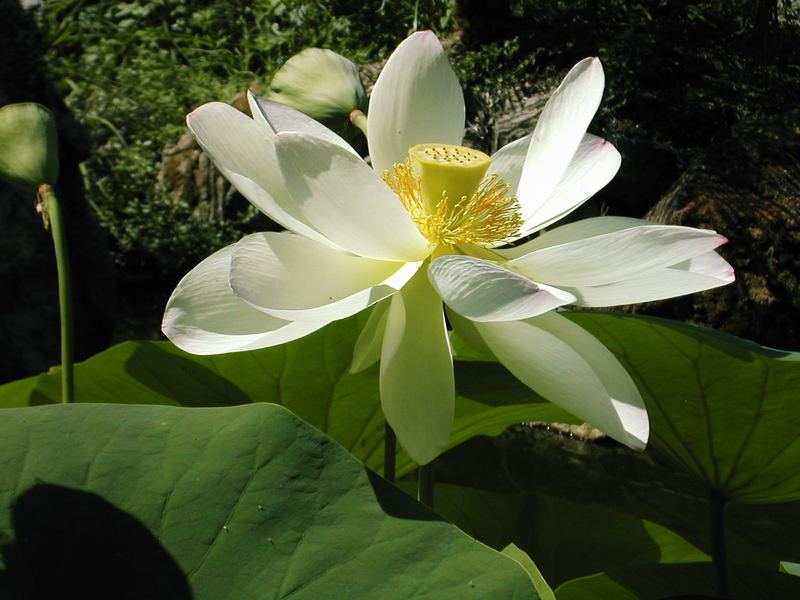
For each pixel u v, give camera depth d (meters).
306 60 0.54
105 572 0.37
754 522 1.34
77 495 0.38
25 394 0.57
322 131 0.49
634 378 0.53
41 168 0.50
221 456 0.39
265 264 0.43
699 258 0.45
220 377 0.53
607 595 0.57
